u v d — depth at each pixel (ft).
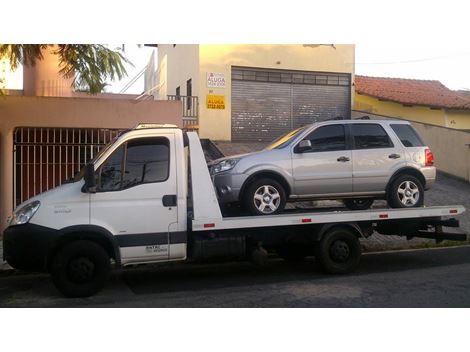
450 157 59.88
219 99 60.70
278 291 23.72
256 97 63.31
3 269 29.91
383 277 26.40
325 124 28.07
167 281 26.66
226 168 26.43
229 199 26.04
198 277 27.58
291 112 65.26
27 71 44.70
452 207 29.17
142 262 23.73
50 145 40.96
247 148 57.67
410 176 28.81
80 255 22.97
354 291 23.40
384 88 79.77
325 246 27.07
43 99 40.09
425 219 29.14
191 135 24.85
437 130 61.57
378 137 28.71
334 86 67.62
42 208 22.50
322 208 29.35
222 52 61.00
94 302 22.24
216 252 25.16
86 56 33.06
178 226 24.04
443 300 21.57
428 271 27.76
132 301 22.35
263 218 25.26
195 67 61.41
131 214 23.36
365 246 35.70
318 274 27.58
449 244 37.32
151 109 42.45
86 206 22.84
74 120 40.78
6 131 39.29
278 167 26.48
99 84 34.63
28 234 22.24
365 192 28.12
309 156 27.14
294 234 27.09
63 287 22.84
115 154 23.53
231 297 22.77
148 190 23.67
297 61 65.00
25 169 40.65
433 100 77.30
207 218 24.30
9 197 39.22
